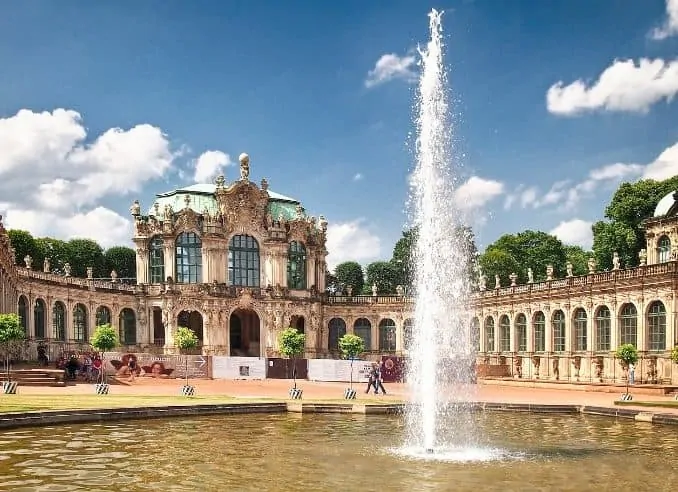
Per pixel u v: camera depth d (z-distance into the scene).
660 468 29.47
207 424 43.47
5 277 78.50
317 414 50.41
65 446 33.66
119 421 44.06
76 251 149.50
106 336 80.06
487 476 27.70
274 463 30.00
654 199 112.56
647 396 67.00
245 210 124.25
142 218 123.81
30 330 94.06
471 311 113.00
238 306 120.88
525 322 101.00
